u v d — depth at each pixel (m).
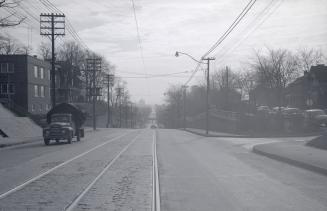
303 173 14.70
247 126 50.00
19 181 13.03
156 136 45.38
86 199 10.08
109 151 24.61
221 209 8.99
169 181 12.84
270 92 62.84
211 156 21.19
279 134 42.62
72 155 22.20
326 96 72.69
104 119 109.31
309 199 10.05
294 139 35.84
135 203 9.60
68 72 102.88
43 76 70.56
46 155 22.56
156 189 11.43
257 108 66.00
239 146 28.75
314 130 44.59
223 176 13.91
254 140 36.00
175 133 55.19
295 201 9.81
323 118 45.34
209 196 10.44
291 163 17.69
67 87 92.56
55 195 10.60
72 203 9.61
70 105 36.72
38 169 16.09
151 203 9.59
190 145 29.91
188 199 10.06
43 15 43.72
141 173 14.66
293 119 47.16
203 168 16.09
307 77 73.38
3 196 10.50
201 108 99.06
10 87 63.50
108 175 14.20
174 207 9.18
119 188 11.62
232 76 93.69
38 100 68.00
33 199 10.09
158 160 19.14
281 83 59.34
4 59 63.53
